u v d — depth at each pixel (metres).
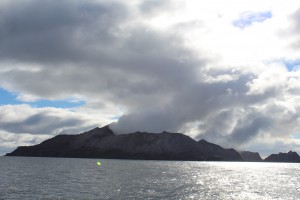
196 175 173.75
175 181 128.50
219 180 142.88
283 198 88.19
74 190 90.12
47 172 167.00
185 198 81.50
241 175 189.75
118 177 141.88
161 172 192.50
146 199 77.75
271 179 160.88
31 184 103.62
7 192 83.44
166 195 85.38
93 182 114.44
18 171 170.88
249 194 94.62
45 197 76.62
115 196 80.81
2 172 159.25
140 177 145.38
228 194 92.69
